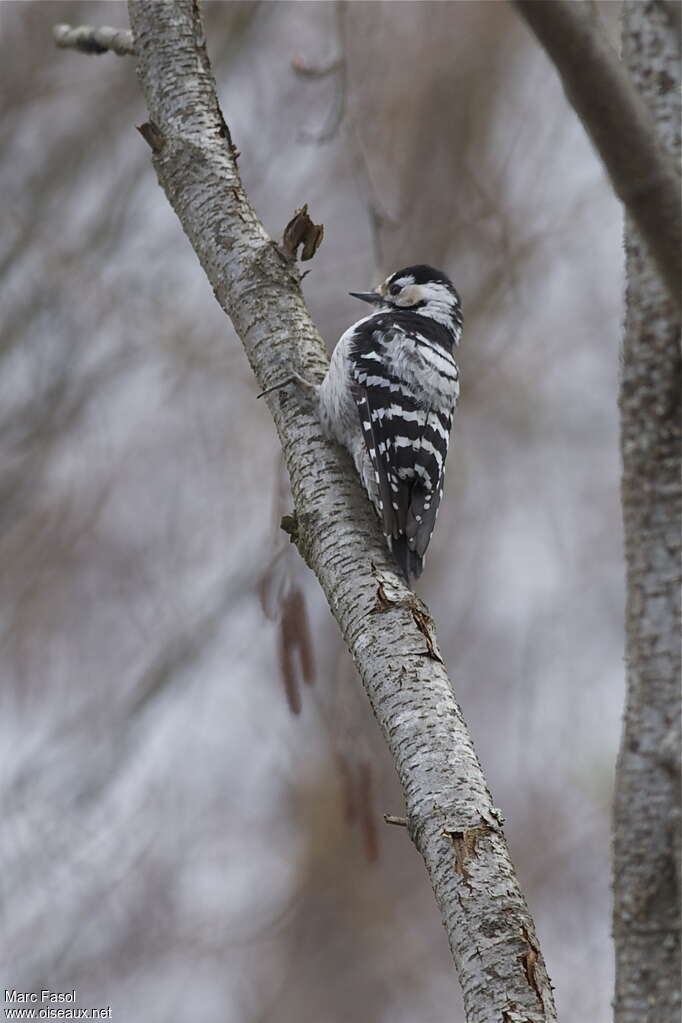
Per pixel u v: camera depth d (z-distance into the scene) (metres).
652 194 4.35
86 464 14.53
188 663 13.92
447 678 5.72
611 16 13.83
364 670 5.87
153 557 14.34
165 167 7.73
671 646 5.05
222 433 14.71
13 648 13.91
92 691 13.86
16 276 14.53
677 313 4.82
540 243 14.99
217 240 7.59
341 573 6.43
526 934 4.75
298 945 13.33
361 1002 13.03
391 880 13.50
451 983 13.16
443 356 8.89
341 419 7.23
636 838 4.94
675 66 5.48
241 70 15.02
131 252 14.78
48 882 13.00
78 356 14.52
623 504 5.29
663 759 4.95
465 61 14.88
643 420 5.24
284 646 7.68
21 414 14.44
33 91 14.99
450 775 5.24
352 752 8.47
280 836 13.78
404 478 8.41
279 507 7.82
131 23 7.95
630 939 4.90
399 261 14.65
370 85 14.77
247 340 7.53
